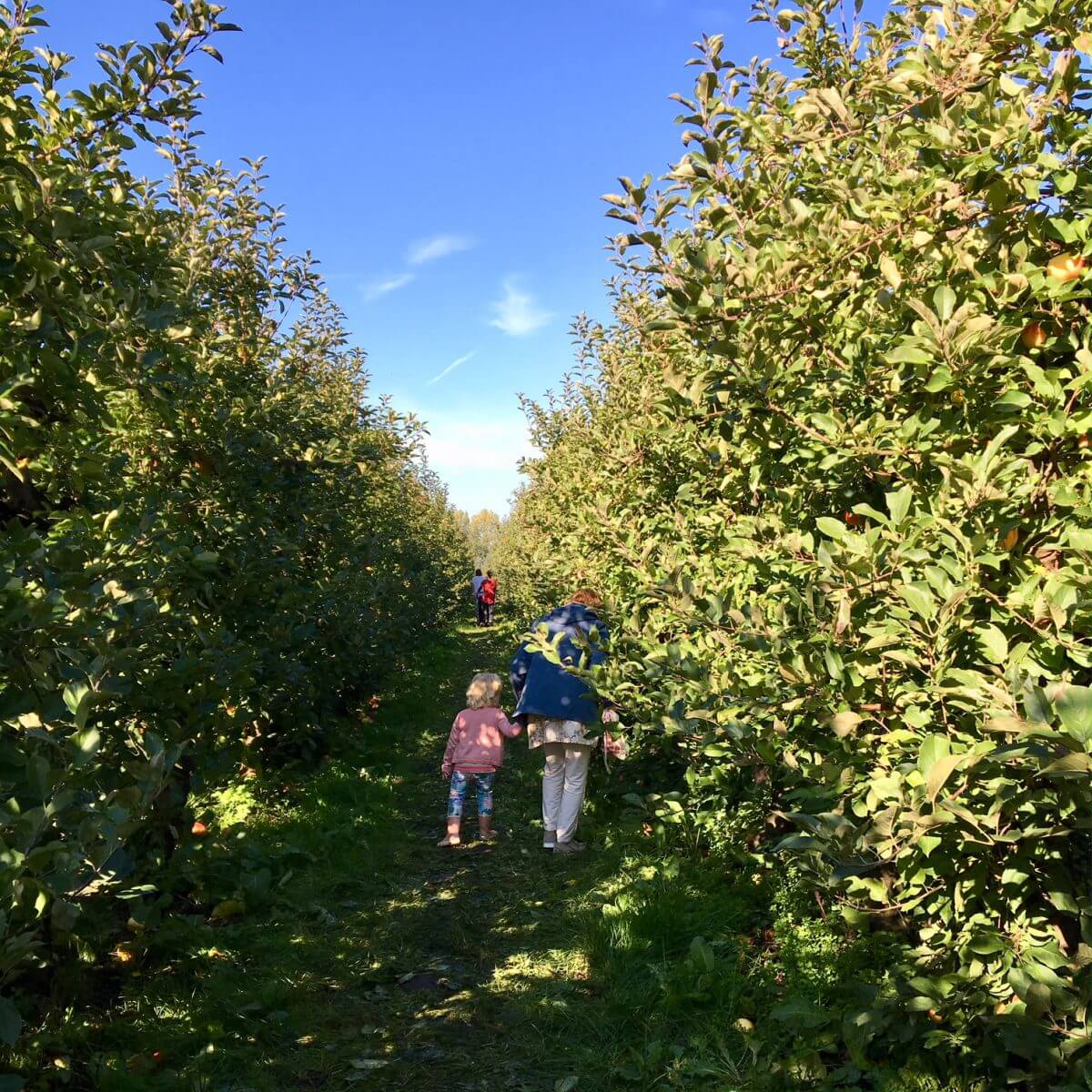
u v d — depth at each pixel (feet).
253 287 21.03
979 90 8.13
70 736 6.92
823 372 9.27
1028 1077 7.11
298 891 15.25
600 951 12.59
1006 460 7.42
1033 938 7.50
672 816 15.60
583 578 23.35
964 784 6.39
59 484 11.52
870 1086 8.71
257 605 18.80
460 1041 10.83
